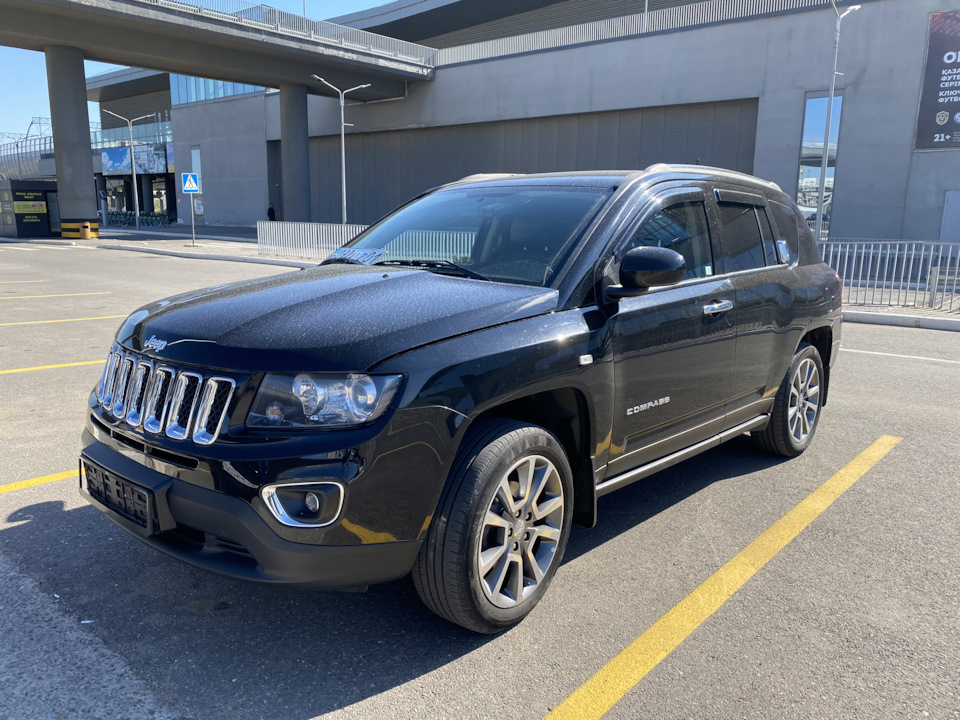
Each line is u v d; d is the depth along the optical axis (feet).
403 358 8.34
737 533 12.66
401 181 152.15
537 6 155.84
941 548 12.19
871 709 8.14
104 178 240.32
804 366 16.16
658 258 9.94
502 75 128.98
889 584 10.97
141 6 108.99
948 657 9.16
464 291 9.84
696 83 104.32
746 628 9.73
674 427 12.10
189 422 8.39
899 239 87.61
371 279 10.49
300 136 140.87
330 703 8.11
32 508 13.05
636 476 11.59
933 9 82.43
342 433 7.94
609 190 11.71
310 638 9.33
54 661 8.73
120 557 11.33
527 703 8.17
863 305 45.96
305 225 86.63
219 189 185.47
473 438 8.94
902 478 15.43
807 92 93.40
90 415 10.24
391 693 8.30
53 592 10.28
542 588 9.89
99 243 108.78
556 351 9.52
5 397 20.51
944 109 82.84
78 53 115.96
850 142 90.07
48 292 46.26
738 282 13.20
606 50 114.11
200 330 8.96
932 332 37.70
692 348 11.91
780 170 96.73
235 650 9.04
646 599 10.44
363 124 154.81
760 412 14.96
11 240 115.55
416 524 8.43
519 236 11.27
